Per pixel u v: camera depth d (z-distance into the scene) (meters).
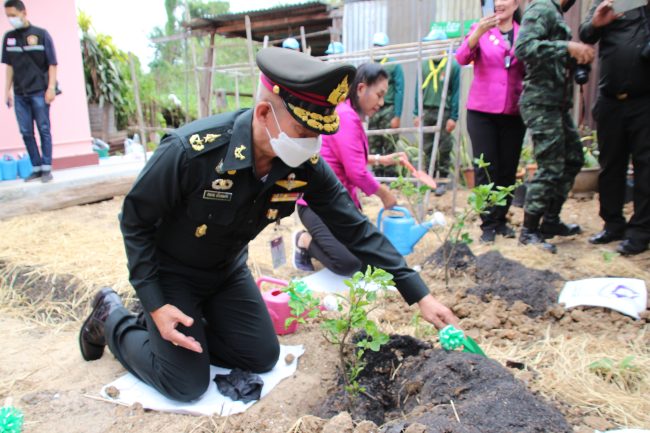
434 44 5.15
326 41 12.54
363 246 2.32
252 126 1.94
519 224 5.09
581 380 2.25
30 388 2.49
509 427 1.65
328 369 2.56
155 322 2.12
